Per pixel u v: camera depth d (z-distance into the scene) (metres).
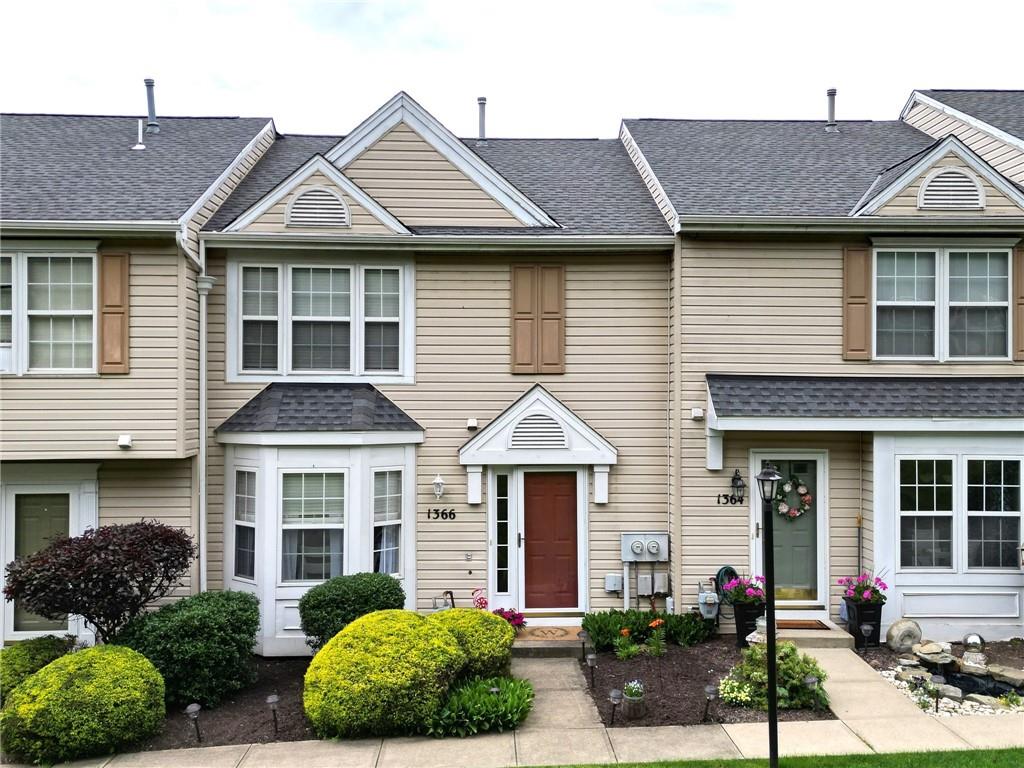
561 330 10.76
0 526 9.66
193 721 7.41
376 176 10.89
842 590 10.27
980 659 8.65
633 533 10.68
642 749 6.66
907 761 6.27
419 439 10.53
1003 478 9.76
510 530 10.67
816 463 10.41
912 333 10.37
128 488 9.90
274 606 9.70
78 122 12.80
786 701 7.52
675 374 10.41
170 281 9.48
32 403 9.27
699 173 11.50
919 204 10.11
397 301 10.70
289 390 10.29
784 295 10.32
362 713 6.89
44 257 9.33
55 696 6.70
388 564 10.30
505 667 8.22
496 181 10.88
